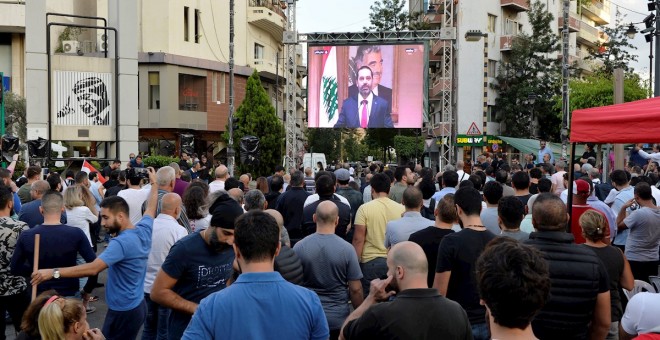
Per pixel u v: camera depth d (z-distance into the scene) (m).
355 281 5.69
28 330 3.92
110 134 22.19
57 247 6.18
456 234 5.00
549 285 2.80
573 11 64.81
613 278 5.24
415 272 3.27
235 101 46.16
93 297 10.12
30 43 20.98
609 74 53.38
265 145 38.06
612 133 6.98
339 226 8.09
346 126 26.97
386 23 48.97
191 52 42.97
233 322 3.12
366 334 3.19
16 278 6.56
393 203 7.26
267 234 3.26
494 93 46.34
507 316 2.77
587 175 11.69
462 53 44.56
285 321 3.17
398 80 26.66
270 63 50.56
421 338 3.11
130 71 22.42
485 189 6.70
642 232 7.78
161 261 6.42
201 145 44.97
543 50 45.81
